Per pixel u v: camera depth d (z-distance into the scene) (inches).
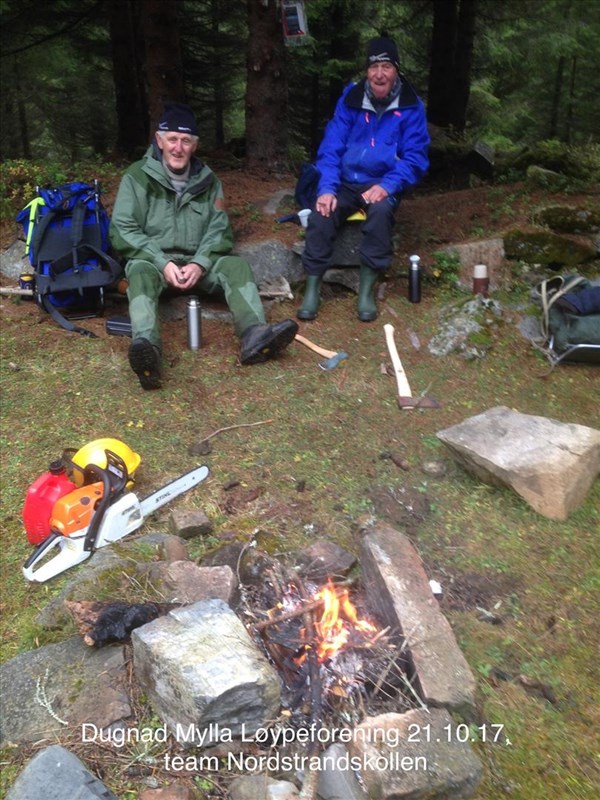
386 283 205.8
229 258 184.1
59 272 187.6
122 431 150.3
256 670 84.4
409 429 151.8
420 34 580.1
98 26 488.1
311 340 185.6
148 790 79.5
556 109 690.2
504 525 125.0
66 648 98.8
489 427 137.2
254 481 136.6
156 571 108.4
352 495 133.0
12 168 247.1
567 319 173.9
